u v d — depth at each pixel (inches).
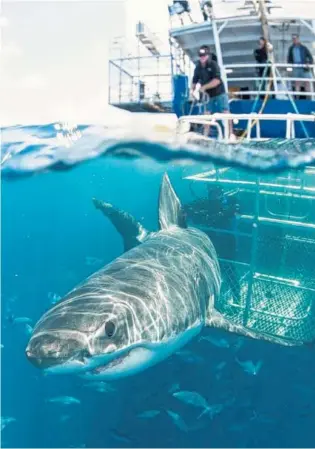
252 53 368.5
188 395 194.7
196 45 372.2
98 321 148.3
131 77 326.6
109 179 325.4
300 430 212.7
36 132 280.8
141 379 241.6
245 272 275.0
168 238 217.8
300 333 233.5
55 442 214.8
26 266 388.8
